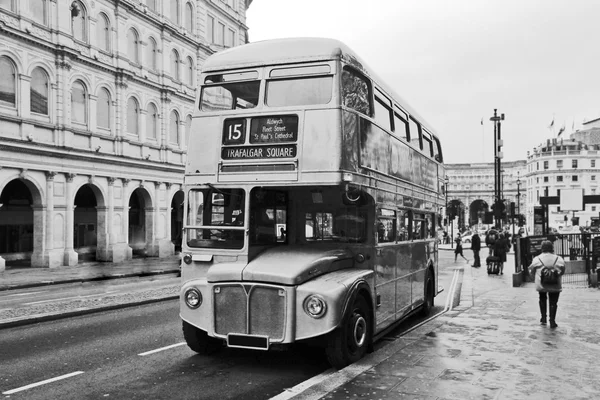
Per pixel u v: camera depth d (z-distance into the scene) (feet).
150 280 82.94
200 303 27.43
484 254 155.74
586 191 407.64
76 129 108.37
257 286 25.72
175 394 23.47
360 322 27.94
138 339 35.42
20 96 96.68
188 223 28.73
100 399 22.90
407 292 38.60
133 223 134.62
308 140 26.78
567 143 429.38
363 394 21.16
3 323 39.75
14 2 96.17
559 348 29.45
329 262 27.73
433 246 48.67
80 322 42.57
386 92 34.40
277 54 28.17
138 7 126.93
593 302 49.21
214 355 30.37
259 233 28.48
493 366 25.48
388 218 34.04
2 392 23.97
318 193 30.27
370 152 30.40
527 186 459.32
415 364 25.84
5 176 93.91
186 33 145.28
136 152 126.41
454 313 42.34
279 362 28.84
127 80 122.83
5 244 112.06
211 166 28.40
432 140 50.06
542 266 36.29
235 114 28.25
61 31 104.83
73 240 118.83
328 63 27.22
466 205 512.63
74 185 108.78
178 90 141.59
